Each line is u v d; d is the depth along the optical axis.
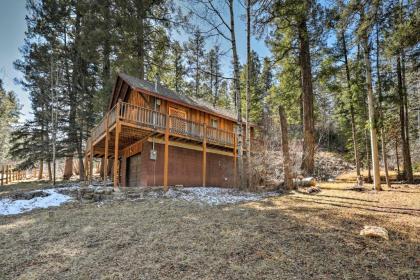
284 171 11.40
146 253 4.34
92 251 4.53
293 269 3.66
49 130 21.92
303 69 14.79
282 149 11.94
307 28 14.23
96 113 20.14
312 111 14.36
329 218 6.15
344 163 22.12
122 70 16.91
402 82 13.82
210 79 31.69
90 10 16.84
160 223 6.13
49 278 3.57
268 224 5.78
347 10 8.74
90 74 21.02
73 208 8.59
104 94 17.02
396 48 8.92
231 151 17.75
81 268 3.86
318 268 3.68
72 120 20.98
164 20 18.97
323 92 24.62
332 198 8.92
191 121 13.70
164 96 13.39
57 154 21.22
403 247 4.34
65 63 20.88
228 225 5.78
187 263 3.91
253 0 12.22
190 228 5.65
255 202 8.63
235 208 7.70
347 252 4.20
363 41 10.39
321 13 13.41
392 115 16.41
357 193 9.84
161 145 13.70
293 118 24.95
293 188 11.20
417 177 14.88
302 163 13.48
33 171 33.41
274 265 3.79
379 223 5.64
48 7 19.64
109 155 18.55
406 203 7.62
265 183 12.00
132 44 17.61
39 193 10.98
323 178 17.19
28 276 3.65
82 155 21.36
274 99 20.56
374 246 4.42
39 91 21.72
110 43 16.66
